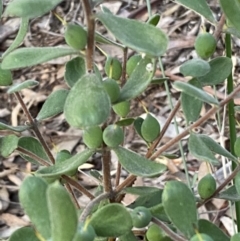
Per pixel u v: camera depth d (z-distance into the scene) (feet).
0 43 2.82
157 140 0.93
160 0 2.83
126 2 2.86
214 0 2.58
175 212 0.71
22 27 0.84
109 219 0.72
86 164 2.07
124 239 0.91
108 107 0.66
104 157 0.85
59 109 1.00
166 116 2.29
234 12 0.78
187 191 0.72
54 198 0.60
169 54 2.56
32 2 0.67
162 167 0.78
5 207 2.08
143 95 2.39
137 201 0.97
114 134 0.76
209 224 0.86
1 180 2.20
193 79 0.89
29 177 0.66
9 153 0.98
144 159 0.79
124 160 0.78
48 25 2.84
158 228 0.86
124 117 0.94
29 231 0.75
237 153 0.89
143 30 0.66
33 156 1.02
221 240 0.86
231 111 1.04
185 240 0.74
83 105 0.65
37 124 1.01
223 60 0.92
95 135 0.78
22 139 1.05
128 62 0.93
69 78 0.88
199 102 0.89
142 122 0.98
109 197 0.88
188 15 2.72
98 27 2.68
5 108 2.49
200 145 0.82
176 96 2.37
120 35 0.66
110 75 0.89
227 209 1.87
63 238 0.61
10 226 2.02
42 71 2.63
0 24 2.89
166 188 0.71
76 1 2.91
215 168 1.88
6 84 0.93
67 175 0.91
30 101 2.51
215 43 0.87
